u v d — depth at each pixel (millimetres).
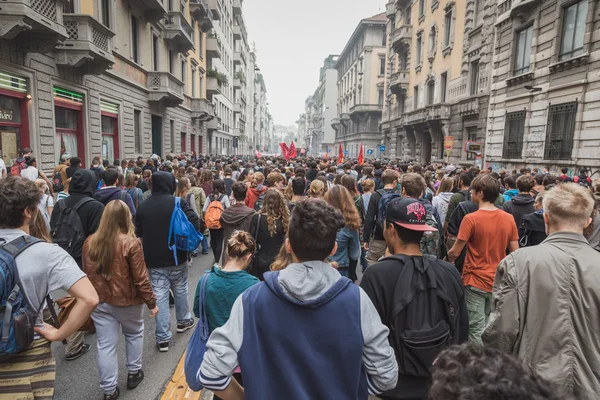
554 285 2023
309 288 1478
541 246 2162
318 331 1459
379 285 2225
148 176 8445
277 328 1461
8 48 9961
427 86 28766
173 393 3506
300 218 1587
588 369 1924
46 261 2105
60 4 10328
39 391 2148
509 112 17391
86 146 14312
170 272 4375
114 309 3328
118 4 16844
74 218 4109
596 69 12383
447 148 20766
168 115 25000
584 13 13055
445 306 2176
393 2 37688
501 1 18172
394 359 1583
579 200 2117
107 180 5383
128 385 3582
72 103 13547
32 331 2012
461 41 23125
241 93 67312
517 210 4859
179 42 25469
